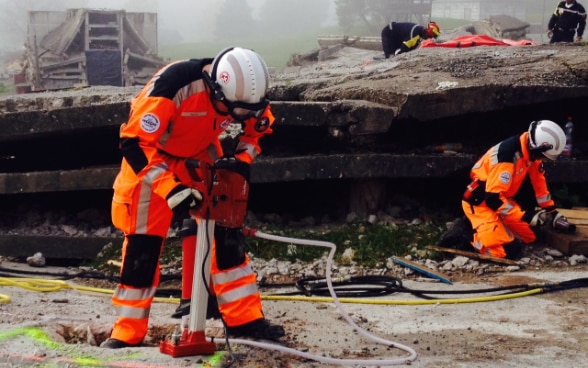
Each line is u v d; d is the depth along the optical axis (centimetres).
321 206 859
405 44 1357
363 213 816
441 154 813
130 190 450
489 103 813
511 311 582
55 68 3131
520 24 2411
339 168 779
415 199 860
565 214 806
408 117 797
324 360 436
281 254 744
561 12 1505
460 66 937
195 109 438
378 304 607
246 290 471
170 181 414
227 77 420
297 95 934
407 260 727
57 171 805
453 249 748
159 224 456
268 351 449
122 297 459
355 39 2503
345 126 801
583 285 653
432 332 526
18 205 892
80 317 557
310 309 592
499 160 732
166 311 590
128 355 427
